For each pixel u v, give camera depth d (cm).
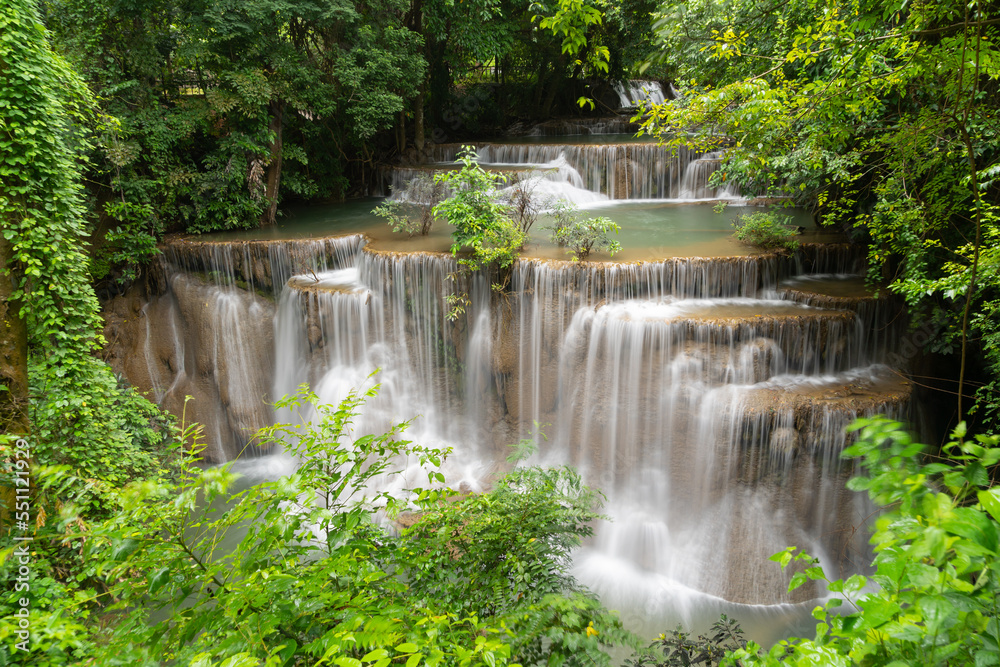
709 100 626
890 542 181
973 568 167
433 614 341
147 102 1608
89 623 486
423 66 2056
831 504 982
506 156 2231
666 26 693
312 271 1452
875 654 187
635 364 1116
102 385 1055
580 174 2030
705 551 1042
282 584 260
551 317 1220
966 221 954
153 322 1549
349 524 316
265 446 1505
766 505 1005
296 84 1766
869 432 196
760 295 1221
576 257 1251
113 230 1530
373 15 1889
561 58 2927
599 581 1047
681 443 1083
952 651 162
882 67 634
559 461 1246
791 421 966
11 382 864
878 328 1124
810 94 711
